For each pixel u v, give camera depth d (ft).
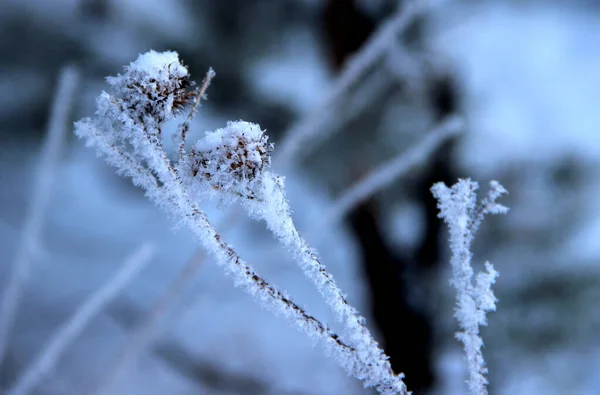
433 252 3.73
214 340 5.07
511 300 3.56
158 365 4.83
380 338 3.79
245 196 0.96
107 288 1.67
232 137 0.95
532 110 6.81
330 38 3.49
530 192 3.65
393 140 3.28
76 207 7.30
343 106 2.99
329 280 1.00
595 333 3.54
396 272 3.72
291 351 5.24
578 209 3.61
